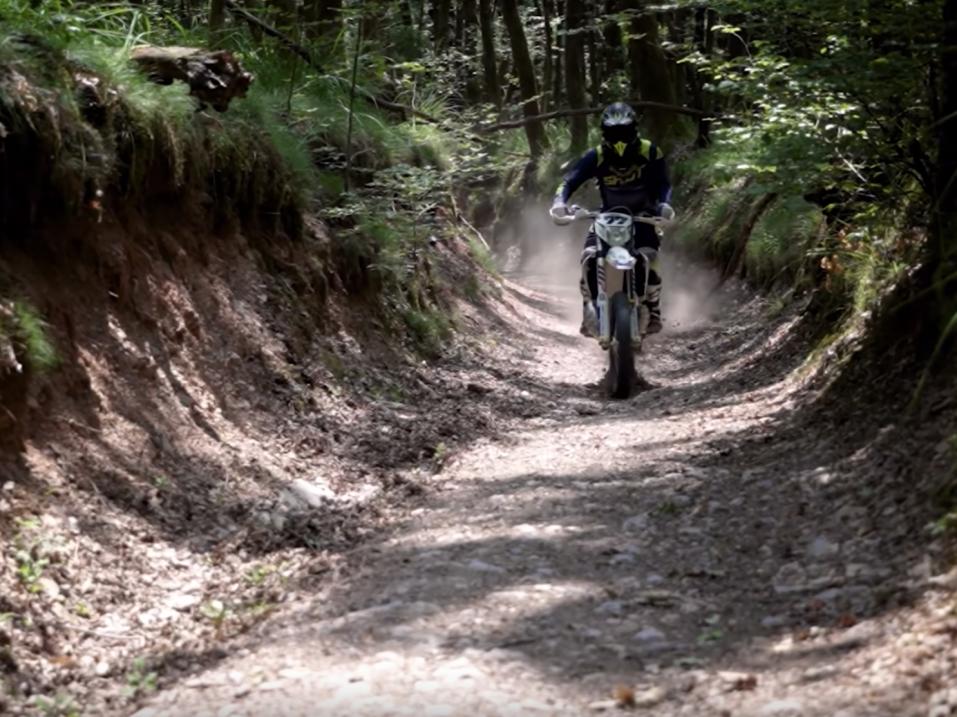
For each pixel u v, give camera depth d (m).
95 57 8.55
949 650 4.24
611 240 11.15
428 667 4.64
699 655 4.77
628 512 7.02
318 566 6.51
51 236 7.72
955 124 8.01
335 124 13.43
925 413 6.70
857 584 5.25
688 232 21.45
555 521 6.89
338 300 11.51
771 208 17.47
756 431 8.57
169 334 8.56
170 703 4.59
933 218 8.02
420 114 16.61
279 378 9.54
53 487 6.54
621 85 34.00
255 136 10.75
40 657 5.29
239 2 14.73
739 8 9.38
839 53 8.59
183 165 9.21
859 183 9.95
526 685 4.46
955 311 7.07
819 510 6.39
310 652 4.96
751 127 9.44
